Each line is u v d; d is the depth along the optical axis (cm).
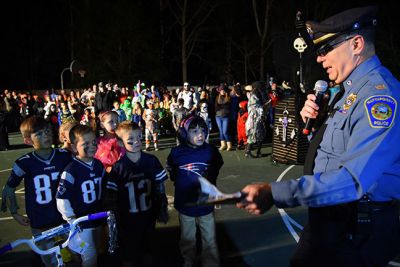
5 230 559
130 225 381
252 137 1018
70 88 3020
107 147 470
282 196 152
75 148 363
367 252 168
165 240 506
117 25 2939
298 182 153
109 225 282
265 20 2708
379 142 149
